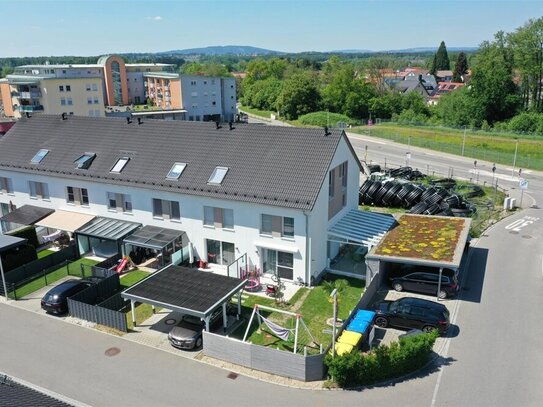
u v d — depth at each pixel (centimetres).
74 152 3997
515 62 10988
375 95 13825
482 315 2758
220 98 13612
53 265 3556
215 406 2058
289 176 3147
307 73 15950
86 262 3597
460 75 19550
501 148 8100
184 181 3381
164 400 2106
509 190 5541
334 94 13612
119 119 4169
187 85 12794
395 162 7038
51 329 2717
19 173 4078
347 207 3725
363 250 3662
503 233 4138
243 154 3409
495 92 10675
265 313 2814
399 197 4822
